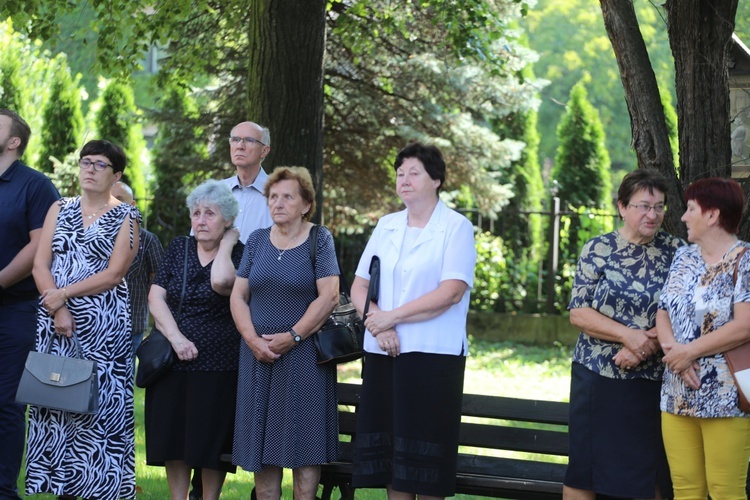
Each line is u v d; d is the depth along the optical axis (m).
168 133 13.78
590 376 4.50
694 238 4.23
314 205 5.10
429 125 13.41
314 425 4.88
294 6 7.52
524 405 5.11
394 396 4.60
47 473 5.03
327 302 4.89
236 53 12.90
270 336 4.88
